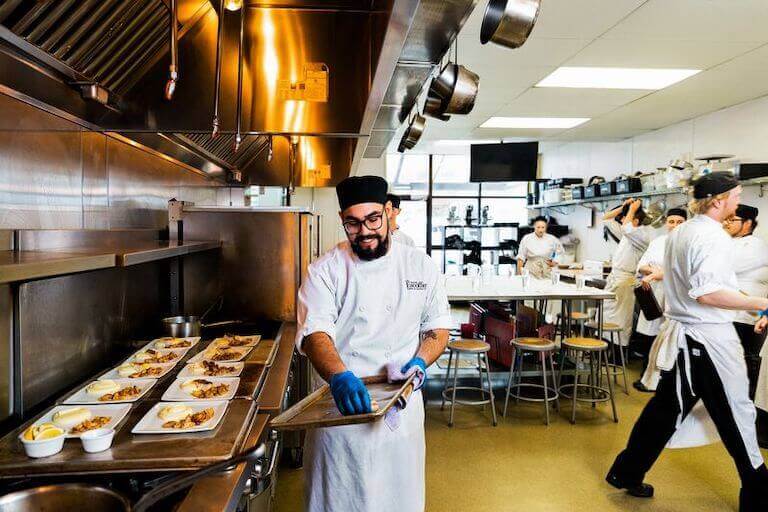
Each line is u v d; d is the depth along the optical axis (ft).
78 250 5.19
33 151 6.15
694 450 10.77
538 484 9.34
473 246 30.35
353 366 5.51
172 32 5.13
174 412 4.90
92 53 5.99
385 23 5.84
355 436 5.20
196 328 8.80
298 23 8.33
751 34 11.26
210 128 8.12
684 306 8.09
